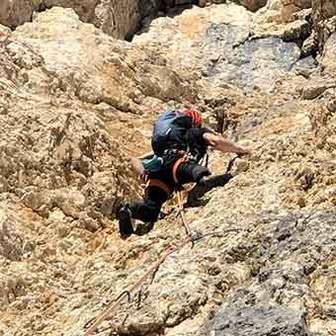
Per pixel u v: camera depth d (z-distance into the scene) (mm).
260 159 9133
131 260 8203
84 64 12641
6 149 9367
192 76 15414
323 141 8680
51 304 7922
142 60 13648
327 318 6094
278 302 6277
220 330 6133
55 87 11523
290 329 5887
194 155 9383
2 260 8258
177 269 7168
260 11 18766
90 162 10023
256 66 16797
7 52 11281
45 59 12383
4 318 7742
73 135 10086
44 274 8328
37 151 9703
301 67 16250
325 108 9000
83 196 9539
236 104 13789
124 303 7094
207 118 13070
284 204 7914
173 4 19828
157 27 18500
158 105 12906
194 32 18297
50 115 10188
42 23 14109
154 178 9070
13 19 13914
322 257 6691
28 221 9008
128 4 18016
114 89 12516
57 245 8859
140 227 9070
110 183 9836
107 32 16703
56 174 9609
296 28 17188
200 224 8086
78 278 8344
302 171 8141
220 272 7023
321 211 7434
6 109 9984
